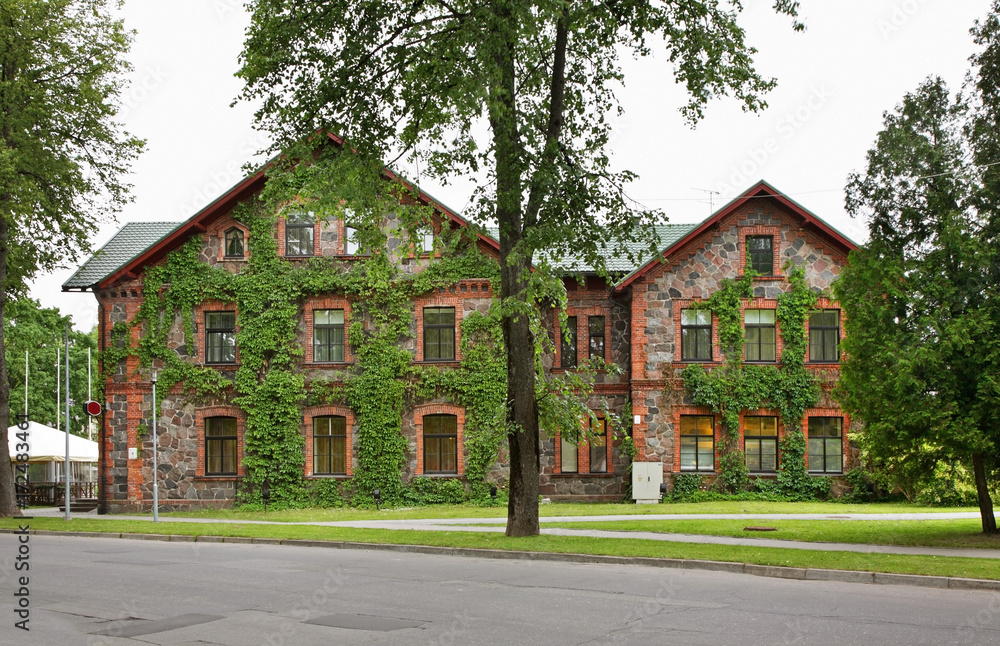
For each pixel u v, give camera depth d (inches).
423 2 806.5
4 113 1171.3
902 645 377.4
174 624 422.3
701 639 386.0
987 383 767.7
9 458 1258.6
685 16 783.1
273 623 424.5
